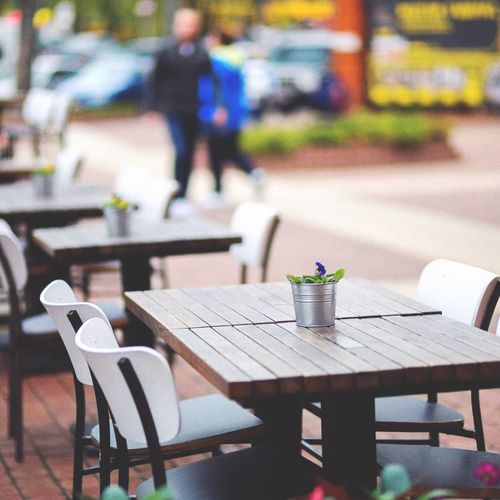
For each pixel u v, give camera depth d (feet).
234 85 42.68
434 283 14.26
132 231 19.06
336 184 51.34
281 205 44.16
